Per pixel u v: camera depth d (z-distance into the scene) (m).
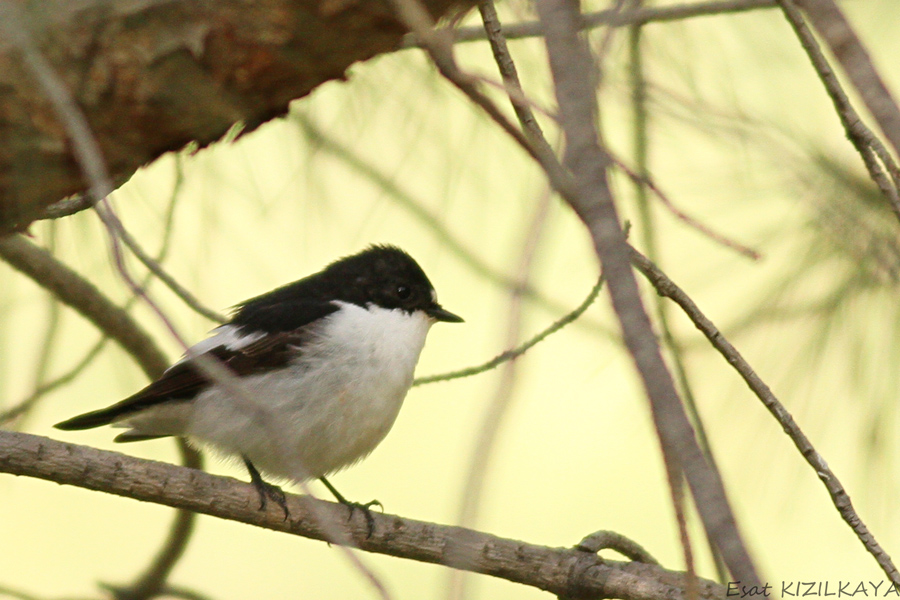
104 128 4.03
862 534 5.26
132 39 3.87
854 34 2.32
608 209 2.41
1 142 3.98
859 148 4.77
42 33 3.84
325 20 3.73
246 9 3.79
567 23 2.56
